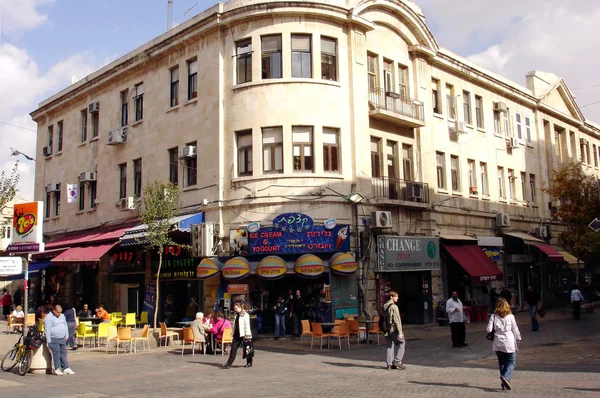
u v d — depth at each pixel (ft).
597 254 105.91
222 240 73.51
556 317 92.94
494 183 104.88
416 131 87.66
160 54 86.38
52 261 85.76
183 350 57.67
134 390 37.96
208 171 76.43
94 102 101.96
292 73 74.64
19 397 35.94
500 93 111.14
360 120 76.84
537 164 120.98
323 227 70.59
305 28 74.90
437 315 83.56
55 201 113.29
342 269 68.59
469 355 52.16
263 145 73.72
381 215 74.69
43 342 46.62
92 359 55.01
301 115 73.00
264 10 74.13
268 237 70.64
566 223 111.75
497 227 102.42
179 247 78.28
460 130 95.45
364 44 79.51
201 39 80.18
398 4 84.69
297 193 71.92
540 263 113.80
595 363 44.01
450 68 96.53
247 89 74.49
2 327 91.76
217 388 37.83
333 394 34.04
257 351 59.16
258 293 73.41
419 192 82.17
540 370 41.78
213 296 73.82
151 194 70.59
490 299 92.38
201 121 78.59
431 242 82.69
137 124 91.15
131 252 88.53
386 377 40.60
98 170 99.45
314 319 72.02
